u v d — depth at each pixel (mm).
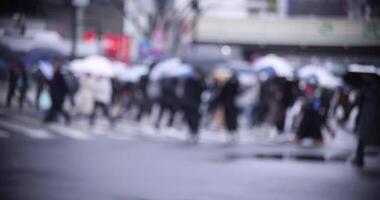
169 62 28234
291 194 12562
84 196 11453
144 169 15578
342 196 12594
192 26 63250
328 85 26688
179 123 31969
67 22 60344
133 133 26328
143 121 28219
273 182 14133
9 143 20547
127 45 58656
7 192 11633
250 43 76312
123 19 65875
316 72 28016
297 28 75750
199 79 25188
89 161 16750
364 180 15078
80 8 59500
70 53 48438
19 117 31047
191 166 16484
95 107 28203
